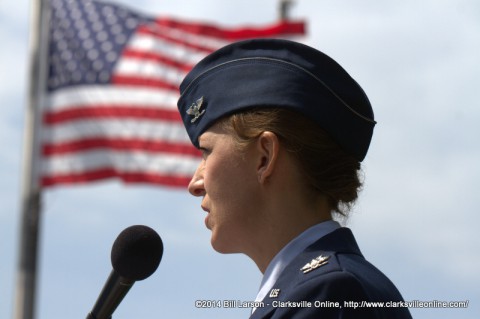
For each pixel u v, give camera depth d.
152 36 27.14
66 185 26.34
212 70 6.44
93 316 6.32
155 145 25.98
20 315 27.12
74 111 26.80
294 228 6.21
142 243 6.16
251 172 6.26
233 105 6.29
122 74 26.73
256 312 5.91
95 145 26.33
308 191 6.25
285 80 6.25
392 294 6.00
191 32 27.30
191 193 6.56
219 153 6.33
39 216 26.97
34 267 27.12
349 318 5.65
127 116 26.30
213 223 6.37
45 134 26.77
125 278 6.20
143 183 25.88
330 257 5.96
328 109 6.25
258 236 6.28
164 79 26.69
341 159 6.31
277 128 6.20
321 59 6.31
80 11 27.42
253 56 6.36
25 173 26.91
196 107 6.47
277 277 6.11
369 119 6.46
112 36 27.22
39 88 27.08
